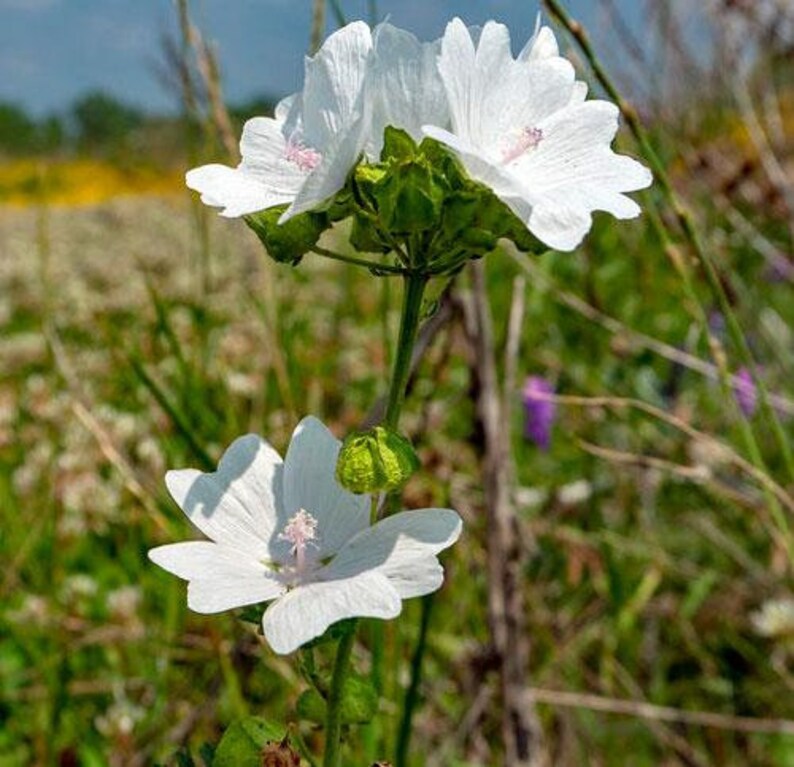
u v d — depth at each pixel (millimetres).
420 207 224
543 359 668
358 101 226
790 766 548
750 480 626
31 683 571
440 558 529
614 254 822
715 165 623
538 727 429
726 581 610
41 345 1104
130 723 494
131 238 2166
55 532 607
